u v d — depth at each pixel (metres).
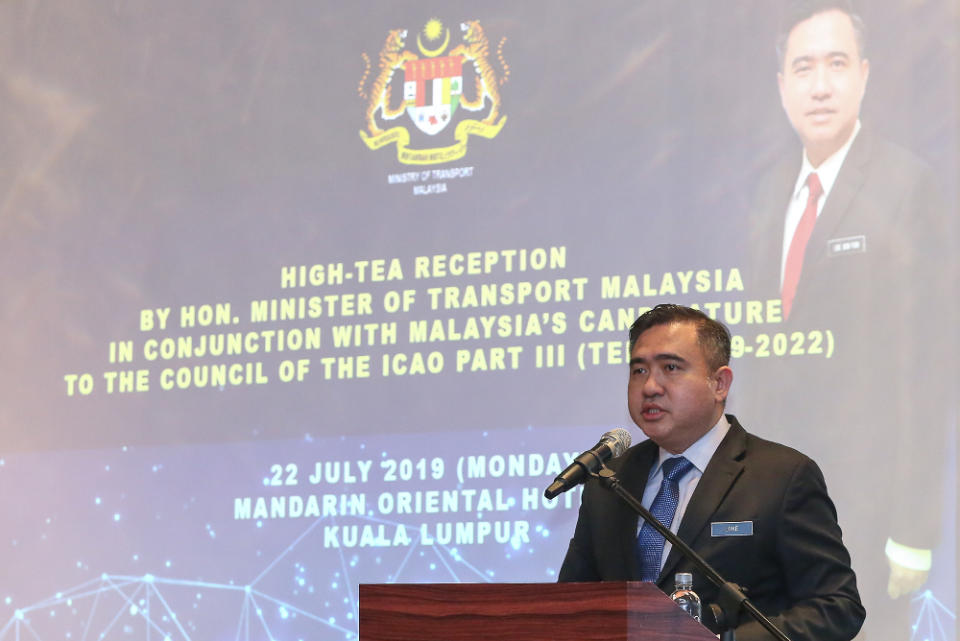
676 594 2.13
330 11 5.04
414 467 4.54
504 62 4.71
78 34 5.40
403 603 1.81
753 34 4.35
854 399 3.99
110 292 5.14
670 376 2.59
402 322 4.67
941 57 4.05
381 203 4.80
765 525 2.49
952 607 3.76
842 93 4.18
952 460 3.84
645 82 4.48
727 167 4.31
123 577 4.85
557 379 4.41
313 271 4.84
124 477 4.95
